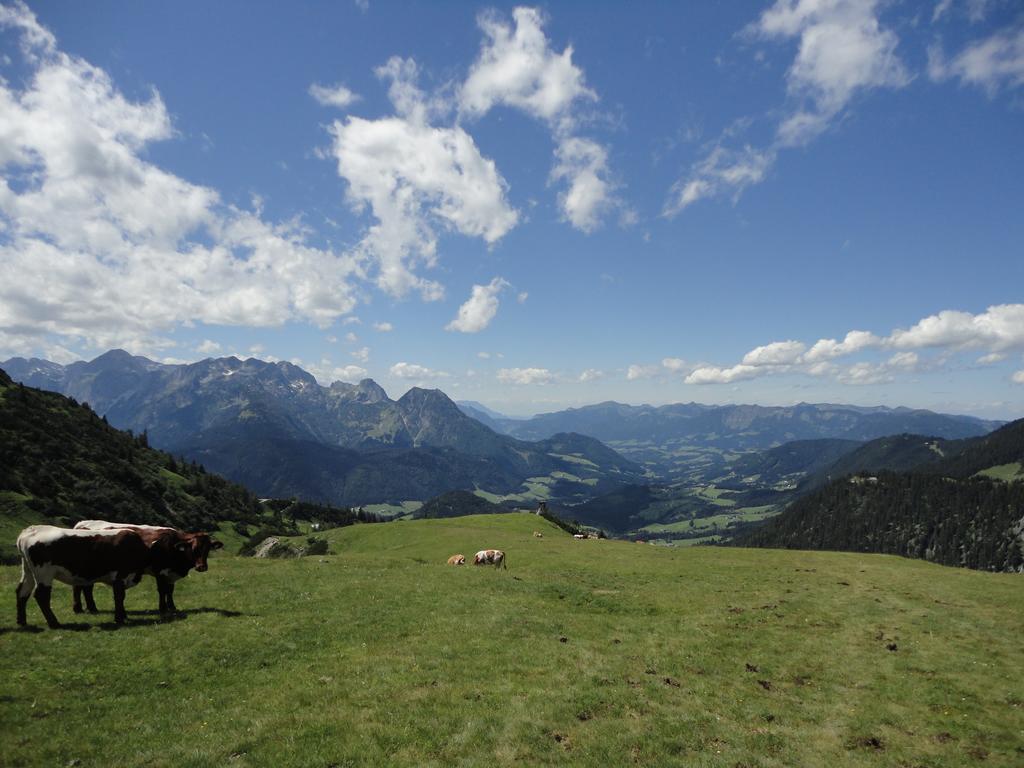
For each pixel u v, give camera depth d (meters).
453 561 53.28
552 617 29.42
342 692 17.62
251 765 12.98
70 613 23.55
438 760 13.82
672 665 22.86
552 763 14.18
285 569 38.28
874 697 20.75
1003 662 24.52
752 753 15.78
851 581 42.91
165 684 17.64
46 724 14.22
